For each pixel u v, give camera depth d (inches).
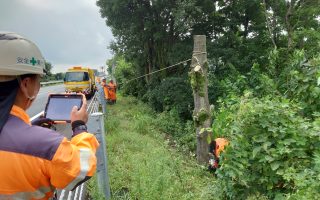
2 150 55.5
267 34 802.2
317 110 210.1
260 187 181.0
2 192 55.6
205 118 285.4
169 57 807.1
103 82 879.7
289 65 267.3
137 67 1067.9
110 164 261.9
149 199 179.6
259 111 177.3
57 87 1631.4
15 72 58.0
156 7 796.0
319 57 224.4
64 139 59.0
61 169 56.7
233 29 848.3
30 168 55.8
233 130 178.1
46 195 60.1
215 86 623.5
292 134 172.9
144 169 215.2
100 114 166.4
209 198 202.2
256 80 326.3
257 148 172.4
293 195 144.0
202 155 332.2
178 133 545.6
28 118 62.6
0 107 58.2
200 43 331.9
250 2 800.9
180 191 218.1
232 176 171.6
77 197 171.3
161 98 735.7
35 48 62.1
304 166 165.5
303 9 756.6
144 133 476.1
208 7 765.9
